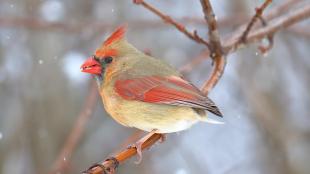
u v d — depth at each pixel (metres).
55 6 12.35
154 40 12.65
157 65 7.73
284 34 12.25
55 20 11.42
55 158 11.81
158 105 7.43
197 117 7.39
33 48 12.10
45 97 12.02
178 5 13.13
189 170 12.52
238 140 13.05
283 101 11.94
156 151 12.61
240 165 12.48
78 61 12.28
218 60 8.06
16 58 12.22
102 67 7.80
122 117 7.65
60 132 11.95
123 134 12.63
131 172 12.28
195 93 7.30
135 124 7.60
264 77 11.85
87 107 8.98
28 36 12.12
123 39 7.91
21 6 12.16
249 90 11.82
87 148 12.41
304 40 12.52
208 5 7.66
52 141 11.91
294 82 12.34
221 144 13.08
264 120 11.77
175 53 12.63
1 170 11.79
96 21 11.32
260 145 12.41
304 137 11.90
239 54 11.98
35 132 11.95
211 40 7.92
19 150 11.99
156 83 7.48
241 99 13.03
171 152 12.75
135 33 12.49
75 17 12.61
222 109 13.08
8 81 12.18
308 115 12.14
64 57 12.22
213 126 13.20
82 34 11.66
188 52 12.80
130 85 7.54
